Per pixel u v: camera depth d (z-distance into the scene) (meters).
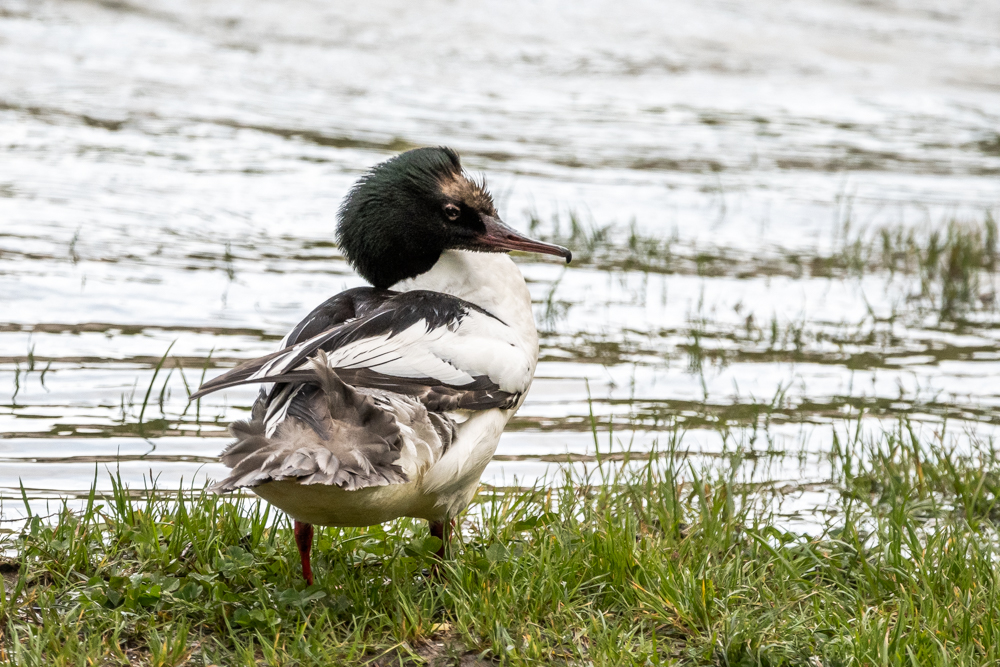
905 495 8.85
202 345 12.16
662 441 10.38
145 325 12.62
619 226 17.75
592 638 6.55
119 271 14.25
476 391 7.08
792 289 15.41
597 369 12.22
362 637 6.57
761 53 30.53
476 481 7.39
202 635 6.55
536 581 6.98
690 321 13.95
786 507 9.16
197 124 21.56
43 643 6.14
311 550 7.54
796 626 6.66
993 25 34.41
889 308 14.84
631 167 21.05
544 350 12.75
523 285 8.18
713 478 9.52
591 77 27.72
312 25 29.94
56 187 17.38
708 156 22.09
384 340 6.94
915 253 16.94
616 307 14.33
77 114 21.48
